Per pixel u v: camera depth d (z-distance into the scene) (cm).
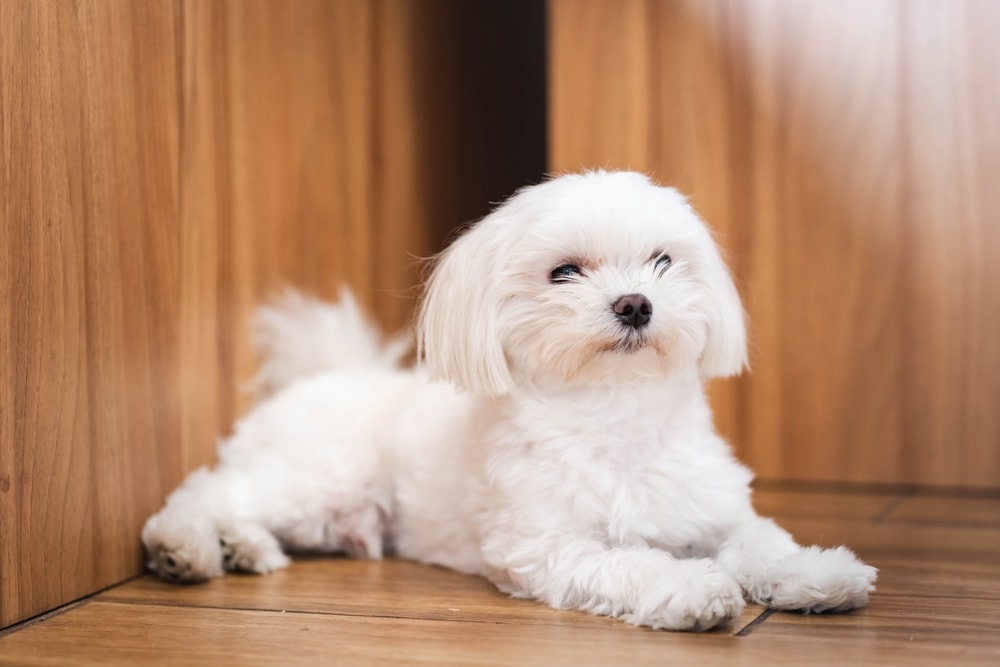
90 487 156
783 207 245
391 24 264
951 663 115
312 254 229
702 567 134
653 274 152
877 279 241
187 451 186
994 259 234
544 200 156
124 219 165
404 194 270
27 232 142
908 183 238
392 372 208
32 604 143
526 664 116
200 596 154
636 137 252
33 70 143
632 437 151
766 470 250
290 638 129
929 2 234
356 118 247
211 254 193
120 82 164
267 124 212
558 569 143
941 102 234
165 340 178
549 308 150
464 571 169
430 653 121
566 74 255
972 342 236
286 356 210
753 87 246
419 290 250
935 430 240
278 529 181
